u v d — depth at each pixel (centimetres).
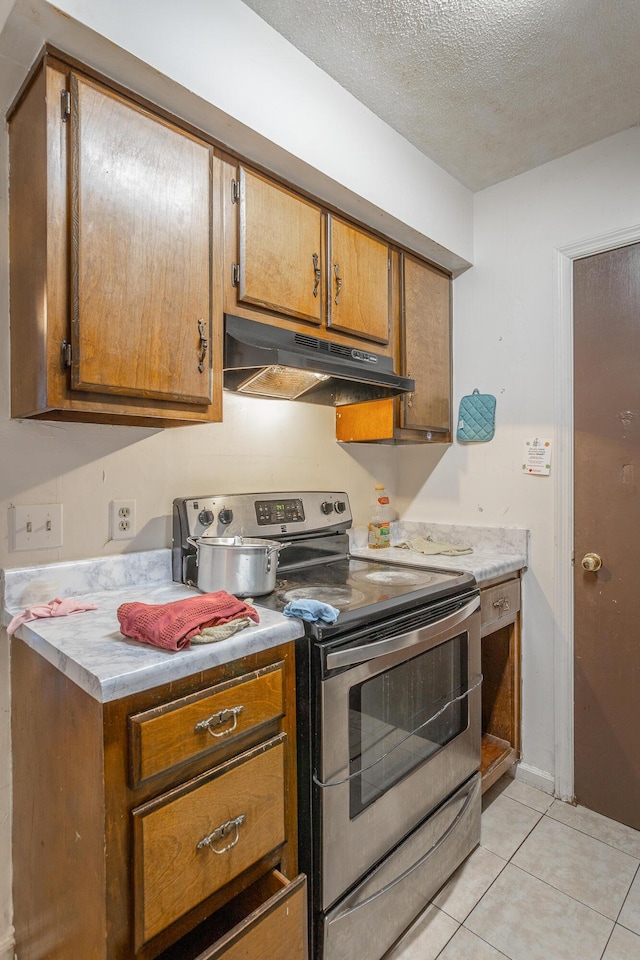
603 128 179
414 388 184
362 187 164
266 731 108
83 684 88
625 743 181
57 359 105
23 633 113
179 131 125
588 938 135
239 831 101
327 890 113
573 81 155
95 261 110
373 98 162
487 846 168
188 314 126
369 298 182
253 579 136
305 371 157
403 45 141
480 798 167
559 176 196
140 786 87
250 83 131
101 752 83
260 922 95
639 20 132
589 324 189
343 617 120
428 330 213
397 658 130
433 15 131
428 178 194
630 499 180
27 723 116
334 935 113
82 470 140
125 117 115
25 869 118
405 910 133
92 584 139
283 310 151
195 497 158
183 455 163
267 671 108
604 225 185
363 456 231
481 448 219
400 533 246
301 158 144
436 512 236
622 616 182
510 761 200
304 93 145
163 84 116
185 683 94
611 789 183
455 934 136
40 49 106
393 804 130
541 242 201
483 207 218
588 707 189
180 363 125
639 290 178
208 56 121
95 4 102
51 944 105
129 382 115
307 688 114
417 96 161
